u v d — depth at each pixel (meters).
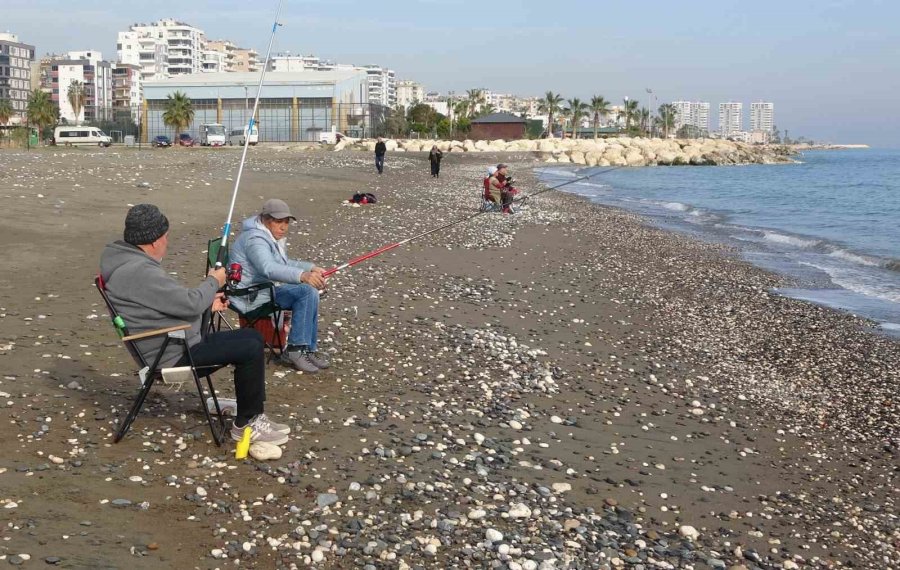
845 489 5.89
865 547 4.96
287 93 89.44
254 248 6.64
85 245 11.88
